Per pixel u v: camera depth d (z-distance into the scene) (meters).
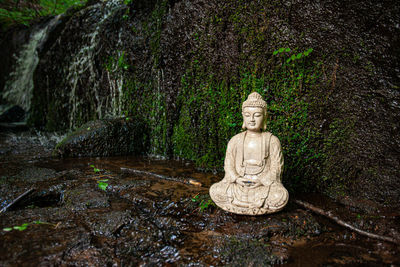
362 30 3.60
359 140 3.68
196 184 4.23
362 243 2.70
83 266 2.27
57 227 2.85
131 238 2.72
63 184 4.23
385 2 3.42
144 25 6.60
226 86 5.01
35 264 2.23
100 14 8.40
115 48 7.34
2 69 13.34
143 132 6.65
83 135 6.23
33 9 12.53
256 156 3.32
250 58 4.67
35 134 9.02
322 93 3.94
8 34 13.30
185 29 5.65
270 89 4.45
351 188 3.75
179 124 5.98
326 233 2.90
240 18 4.78
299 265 2.36
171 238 2.78
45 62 9.51
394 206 3.39
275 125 4.38
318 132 3.99
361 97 3.65
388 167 3.49
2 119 10.52
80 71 8.33
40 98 9.81
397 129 3.43
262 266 2.32
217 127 5.18
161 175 4.66
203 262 2.38
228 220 3.11
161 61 6.16
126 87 7.10
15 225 2.89
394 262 2.38
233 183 3.31
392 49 3.42
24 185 4.19
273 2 4.34
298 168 4.13
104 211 3.31
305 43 4.05
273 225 2.96
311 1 3.97
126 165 5.46
